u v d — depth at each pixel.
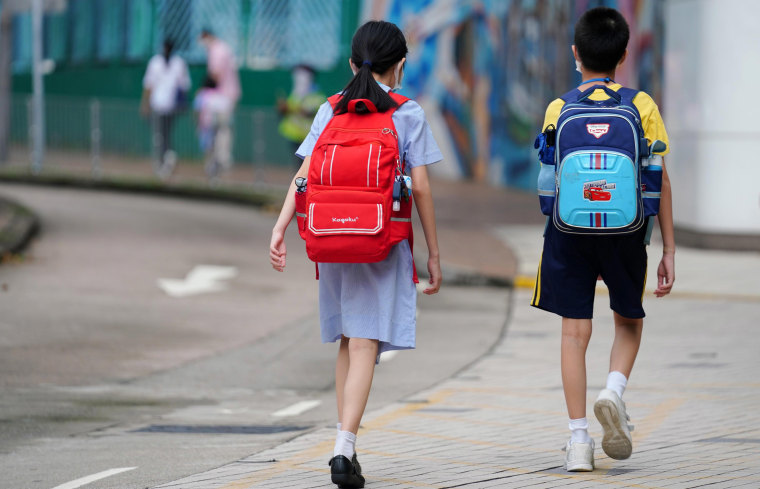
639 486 12.12
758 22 36.78
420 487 12.22
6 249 32.53
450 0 61.34
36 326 24.14
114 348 22.45
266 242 37.94
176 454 14.66
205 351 22.53
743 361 21.14
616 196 12.15
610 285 12.87
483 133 59.25
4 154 56.28
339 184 11.98
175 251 35.09
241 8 66.50
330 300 12.59
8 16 55.25
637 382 19.28
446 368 21.14
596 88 12.66
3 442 15.51
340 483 11.98
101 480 13.19
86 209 44.25
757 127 36.94
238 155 52.00
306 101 51.06
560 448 14.52
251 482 12.55
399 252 12.35
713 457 13.71
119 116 54.12
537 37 53.78
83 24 76.50
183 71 53.56
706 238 37.50
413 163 12.28
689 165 38.25
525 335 24.62
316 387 19.61
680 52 38.78
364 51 12.52
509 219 44.41
